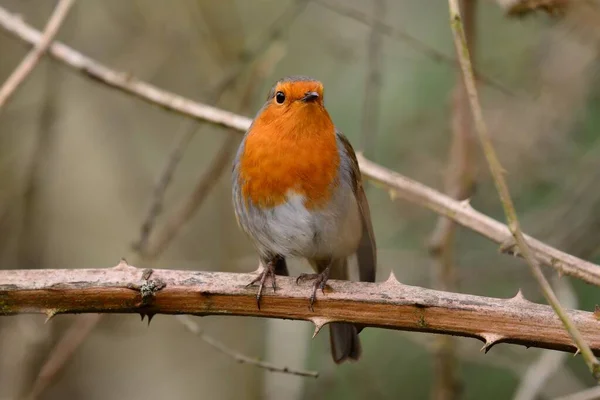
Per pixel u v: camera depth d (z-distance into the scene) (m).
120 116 12.36
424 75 11.67
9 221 11.51
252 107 10.73
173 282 5.49
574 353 5.16
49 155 10.64
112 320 10.70
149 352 12.45
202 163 12.67
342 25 12.21
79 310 5.43
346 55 11.19
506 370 10.56
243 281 5.57
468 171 9.02
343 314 5.47
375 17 9.60
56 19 7.23
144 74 12.06
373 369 10.85
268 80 12.02
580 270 6.26
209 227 12.33
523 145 10.34
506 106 10.43
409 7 12.18
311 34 12.16
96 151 12.66
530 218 10.39
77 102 12.59
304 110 6.88
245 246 11.48
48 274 5.43
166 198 12.55
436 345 8.75
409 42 9.34
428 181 10.79
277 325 9.99
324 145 7.05
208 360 12.13
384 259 10.48
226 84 9.64
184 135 8.59
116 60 12.05
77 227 12.41
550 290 4.68
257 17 12.34
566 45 10.29
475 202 10.78
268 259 7.47
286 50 11.82
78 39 12.10
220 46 11.37
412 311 5.37
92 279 5.43
